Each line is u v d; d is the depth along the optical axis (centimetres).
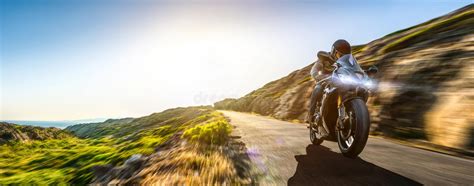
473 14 2262
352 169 406
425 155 500
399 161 450
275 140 771
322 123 495
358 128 396
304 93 3133
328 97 458
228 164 498
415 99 1259
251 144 718
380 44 3456
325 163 448
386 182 340
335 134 494
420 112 1155
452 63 1312
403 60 1797
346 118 428
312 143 652
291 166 447
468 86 1036
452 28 2117
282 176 399
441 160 457
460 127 877
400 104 1312
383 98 1468
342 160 462
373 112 1449
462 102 964
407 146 614
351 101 427
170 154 849
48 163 6756
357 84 422
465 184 327
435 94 1171
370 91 440
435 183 332
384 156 489
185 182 446
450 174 370
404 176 362
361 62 2650
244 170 451
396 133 1176
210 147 730
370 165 422
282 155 537
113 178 882
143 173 622
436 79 1280
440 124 981
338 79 440
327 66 509
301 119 2692
